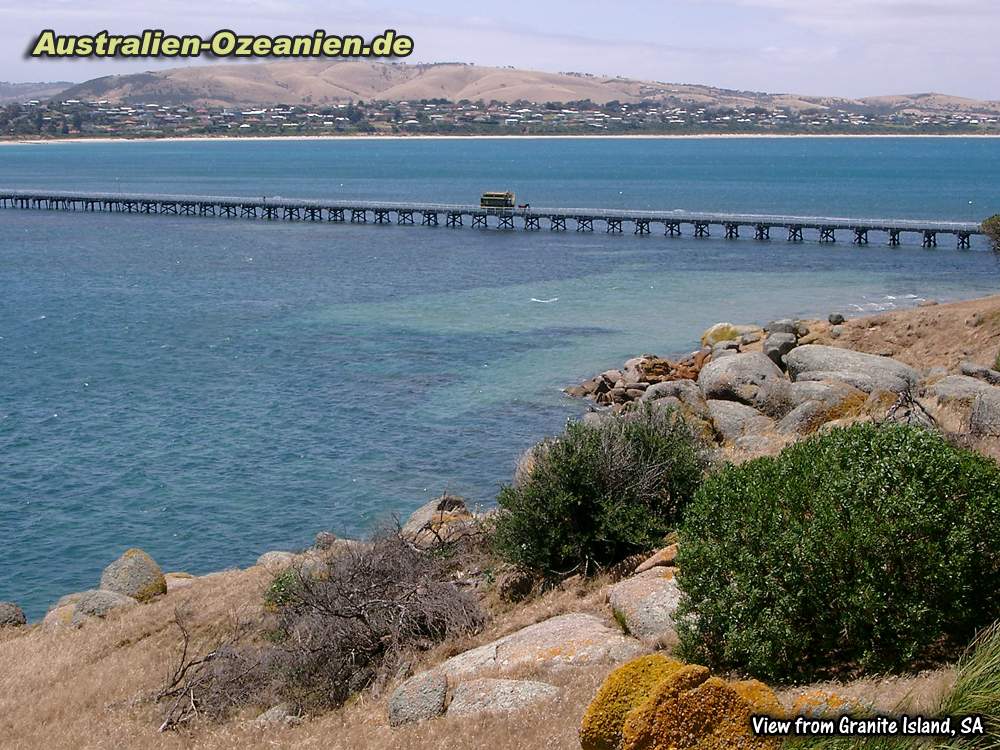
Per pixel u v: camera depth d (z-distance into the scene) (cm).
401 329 6338
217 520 3584
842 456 1442
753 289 7525
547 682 1611
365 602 2084
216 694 1975
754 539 1410
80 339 6284
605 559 2216
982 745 1017
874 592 1302
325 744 1641
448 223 12850
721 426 3450
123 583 2742
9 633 2688
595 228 12562
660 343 5841
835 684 1295
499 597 2227
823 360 3816
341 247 10562
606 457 2247
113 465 4097
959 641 1335
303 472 3972
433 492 3712
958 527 1309
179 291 7988
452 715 1598
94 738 1847
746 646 1372
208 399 4944
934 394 3244
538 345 5841
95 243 11188
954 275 7944
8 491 3853
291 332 6338
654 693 1071
